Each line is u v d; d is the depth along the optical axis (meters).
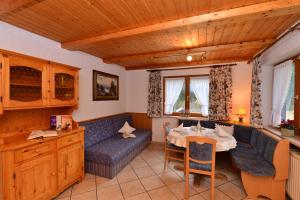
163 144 4.56
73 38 2.60
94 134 3.25
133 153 3.46
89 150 2.81
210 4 1.63
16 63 1.77
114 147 3.03
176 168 3.03
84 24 2.10
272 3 1.56
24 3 1.58
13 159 1.65
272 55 2.88
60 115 2.48
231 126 3.49
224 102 3.86
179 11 1.77
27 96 1.95
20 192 1.71
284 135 2.47
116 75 4.53
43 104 2.08
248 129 3.29
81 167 2.55
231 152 2.81
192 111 4.39
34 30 2.28
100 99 3.85
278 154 2.10
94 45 2.70
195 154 2.17
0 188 1.66
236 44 2.76
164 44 2.89
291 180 2.07
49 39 2.61
